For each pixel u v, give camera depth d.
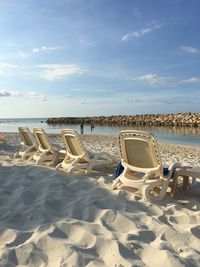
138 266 2.94
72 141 6.89
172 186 5.29
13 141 19.00
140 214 4.25
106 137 27.55
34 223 4.01
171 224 4.01
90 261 3.07
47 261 3.13
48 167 7.52
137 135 5.05
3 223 3.98
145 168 5.32
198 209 4.66
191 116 53.78
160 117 59.47
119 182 5.45
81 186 5.65
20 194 5.08
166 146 18.12
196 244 3.44
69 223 3.91
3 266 3.01
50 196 5.05
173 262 2.97
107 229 3.77
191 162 9.58
